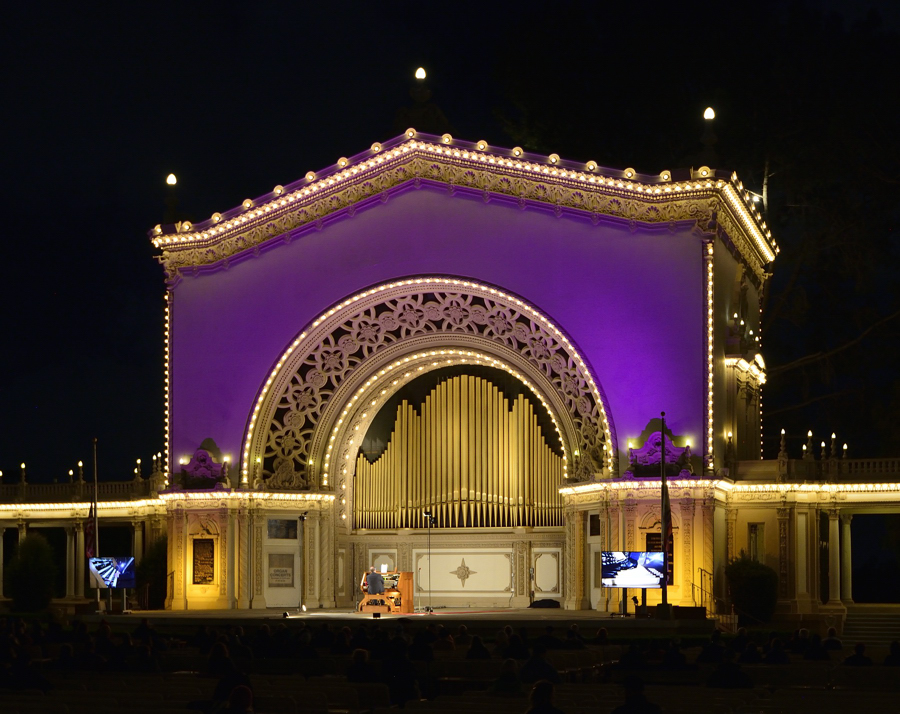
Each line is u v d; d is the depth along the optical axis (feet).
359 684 70.38
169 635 137.39
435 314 170.09
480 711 57.67
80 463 194.29
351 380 176.35
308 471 177.27
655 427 154.81
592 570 160.25
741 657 91.71
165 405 177.78
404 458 187.01
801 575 159.63
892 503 157.89
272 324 174.40
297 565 176.14
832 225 219.61
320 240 173.78
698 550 150.82
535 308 162.30
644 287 157.69
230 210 176.24
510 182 164.86
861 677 77.05
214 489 171.53
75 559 191.93
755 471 162.50
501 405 182.09
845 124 212.02
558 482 177.47
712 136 157.99
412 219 169.58
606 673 88.17
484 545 180.75
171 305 179.01
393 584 165.17
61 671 79.82
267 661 89.92
